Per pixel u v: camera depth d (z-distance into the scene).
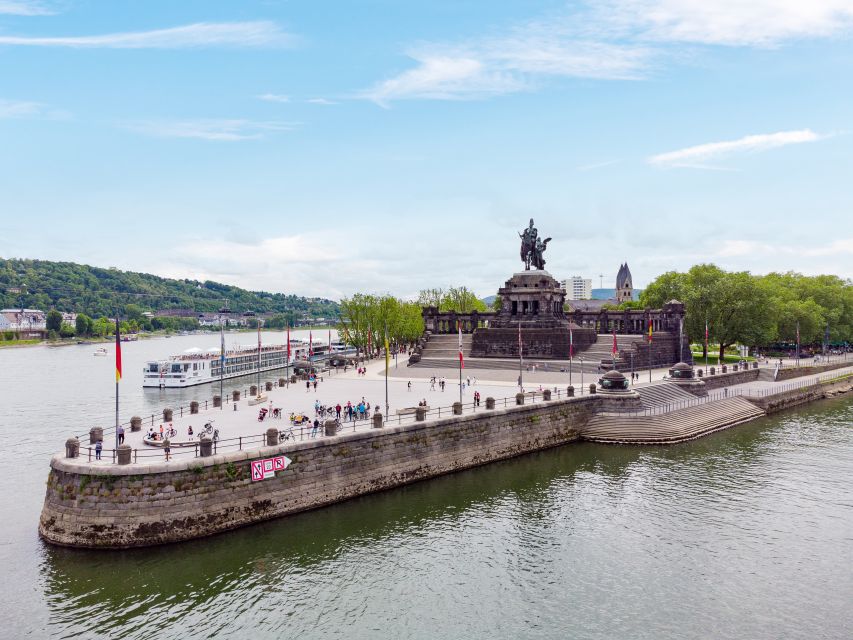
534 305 141.12
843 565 45.25
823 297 178.12
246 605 39.53
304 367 134.00
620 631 37.28
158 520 45.97
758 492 60.72
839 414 103.62
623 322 143.38
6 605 38.75
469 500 58.34
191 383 145.38
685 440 82.75
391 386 100.38
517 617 38.84
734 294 144.25
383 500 57.94
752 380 126.38
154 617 38.03
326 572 43.91
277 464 52.03
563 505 57.28
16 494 59.00
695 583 42.88
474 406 74.94
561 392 90.31
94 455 51.25
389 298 174.62
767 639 36.28
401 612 39.25
